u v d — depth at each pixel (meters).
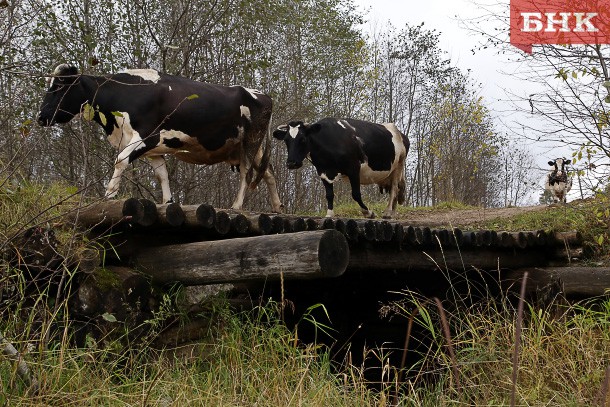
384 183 11.55
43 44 9.42
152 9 11.14
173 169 10.64
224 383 4.18
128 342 4.48
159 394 3.99
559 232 7.61
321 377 4.32
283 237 4.44
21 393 3.65
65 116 6.71
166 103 7.03
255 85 13.41
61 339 4.48
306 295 6.42
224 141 7.63
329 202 10.23
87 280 4.63
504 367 4.66
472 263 6.60
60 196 5.76
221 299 5.04
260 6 11.27
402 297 6.88
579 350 4.73
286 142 10.11
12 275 4.34
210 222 4.87
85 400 3.70
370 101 22.88
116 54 10.74
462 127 22.56
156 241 5.17
